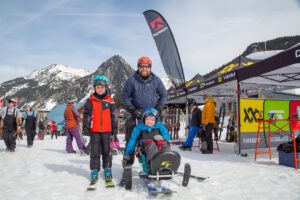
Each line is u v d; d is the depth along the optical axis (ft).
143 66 14.33
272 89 40.09
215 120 29.68
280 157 19.31
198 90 35.22
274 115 26.53
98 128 14.14
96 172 13.85
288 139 26.99
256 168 17.67
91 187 12.84
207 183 13.60
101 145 14.58
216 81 29.84
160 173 11.51
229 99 45.96
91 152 14.17
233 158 23.21
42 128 65.77
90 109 14.37
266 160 21.58
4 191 12.61
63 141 55.11
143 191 12.31
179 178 14.39
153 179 12.91
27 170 18.15
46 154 27.96
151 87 14.58
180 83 36.35
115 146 27.14
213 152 28.60
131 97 14.93
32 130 37.86
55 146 39.99
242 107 25.55
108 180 13.70
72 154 28.19
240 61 35.09
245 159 22.48
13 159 23.85
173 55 36.55
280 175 15.16
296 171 16.40
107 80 14.98
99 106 14.46
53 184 14.03
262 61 21.86
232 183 13.55
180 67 36.42
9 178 15.58
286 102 27.22
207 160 22.07
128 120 14.71
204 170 17.48
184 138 52.85
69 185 13.79
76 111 27.99
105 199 11.27
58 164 20.81
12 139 29.99
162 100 14.80
